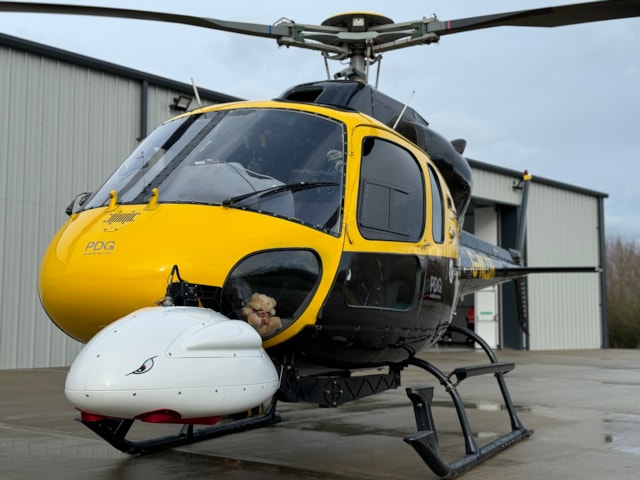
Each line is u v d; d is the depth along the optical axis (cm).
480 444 503
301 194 367
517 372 1222
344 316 372
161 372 271
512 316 2166
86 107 1263
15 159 1166
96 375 266
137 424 588
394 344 420
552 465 434
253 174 369
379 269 395
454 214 507
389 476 399
